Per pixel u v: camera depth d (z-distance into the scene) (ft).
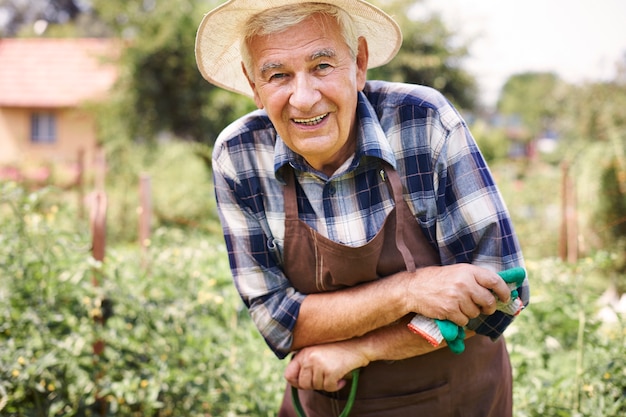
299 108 4.80
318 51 4.79
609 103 33.68
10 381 8.09
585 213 20.39
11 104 55.52
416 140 5.15
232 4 4.90
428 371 5.55
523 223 24.31
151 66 38.86
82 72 57.72
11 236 8.99
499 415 5.91
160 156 34.96
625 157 20.38
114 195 29.76
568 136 41.27
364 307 5.22
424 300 5.00
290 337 5.56
